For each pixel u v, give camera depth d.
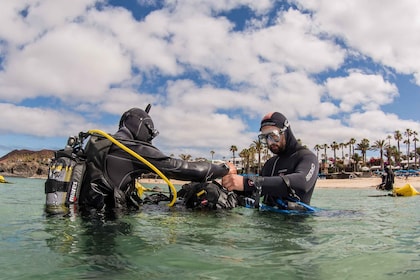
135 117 3.81
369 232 2.59
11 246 1.95
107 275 1.48
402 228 2.80
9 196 5.42
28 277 1.44
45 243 2.03
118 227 2.55
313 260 1.77
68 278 1.44
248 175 3.85
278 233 2.49
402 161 90.50
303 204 3.82
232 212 3.59
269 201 4.07
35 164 65.38
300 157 4.06
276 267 1.64
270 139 4.16
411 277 1.52
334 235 2.45
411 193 9.38
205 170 3.87
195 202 3.88
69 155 3.52
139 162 3.62
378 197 8.98
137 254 1.83
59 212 3.16
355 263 1.72
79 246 1.97
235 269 1.60
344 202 6.55
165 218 3.06
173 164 3.73
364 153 78.06
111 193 3.46
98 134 3.60
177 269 1.59
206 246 2.04
